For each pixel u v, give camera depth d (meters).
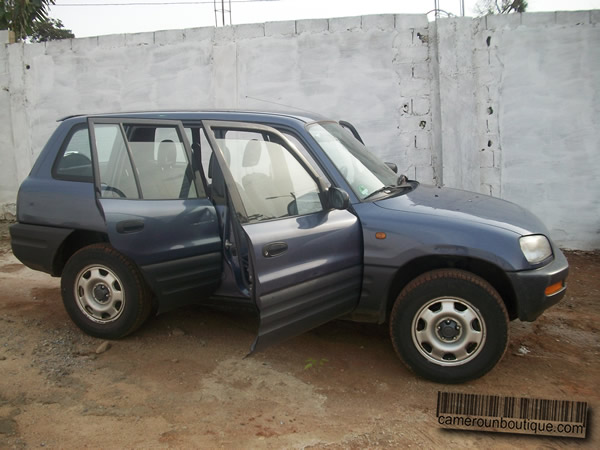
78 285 4.33
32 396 3.52
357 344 4.41
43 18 10.34
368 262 3.81
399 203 3.95
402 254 3.72
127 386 3.69
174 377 3.82
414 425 3.31
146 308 4.23
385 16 7.69
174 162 4.16
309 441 3.12
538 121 7.44
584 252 7.46
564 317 5.15
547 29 7.29
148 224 3.89
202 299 4.23
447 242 3.64
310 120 4.31
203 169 4.29
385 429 3.26
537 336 4.68
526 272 3.61
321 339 4.49
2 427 3.17
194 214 4.07
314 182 3.85
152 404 3.47
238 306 4.20
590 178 7.39
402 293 3.77
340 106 7.95
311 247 3.58
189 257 4.04
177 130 4.13
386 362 4.11
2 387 3.63
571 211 7.49
